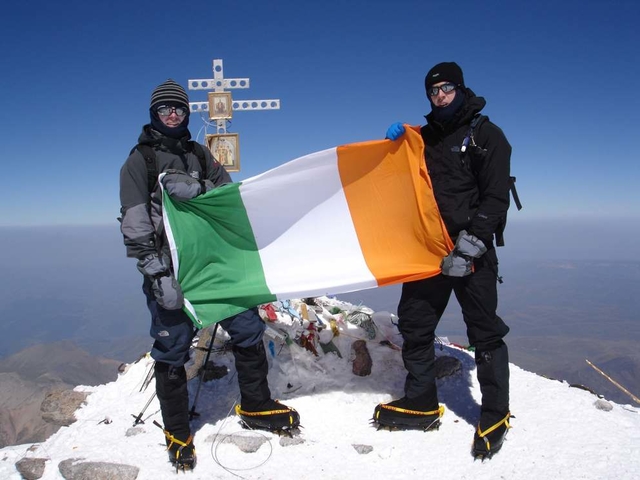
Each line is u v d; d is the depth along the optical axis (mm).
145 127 3072
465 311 3266
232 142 5770
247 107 5867
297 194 3668
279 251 3662
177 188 2973
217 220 3420
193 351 4574
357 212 3725
